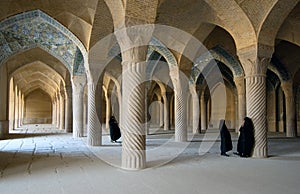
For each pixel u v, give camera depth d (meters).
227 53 11.40
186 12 8.02
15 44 9.74
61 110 18.08
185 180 4.21
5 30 9.15
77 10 7.83
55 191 3.62
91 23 7.92
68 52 10.58
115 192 3.57
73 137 11.55
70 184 3.97
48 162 5.71
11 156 6.50
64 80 14.61
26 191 3.63
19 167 5.20
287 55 11.80
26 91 25.70
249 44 6.59
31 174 4.62
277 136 12.91
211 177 4.42
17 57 12.79
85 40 8.23
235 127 17.47
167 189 3.71
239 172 4.80
